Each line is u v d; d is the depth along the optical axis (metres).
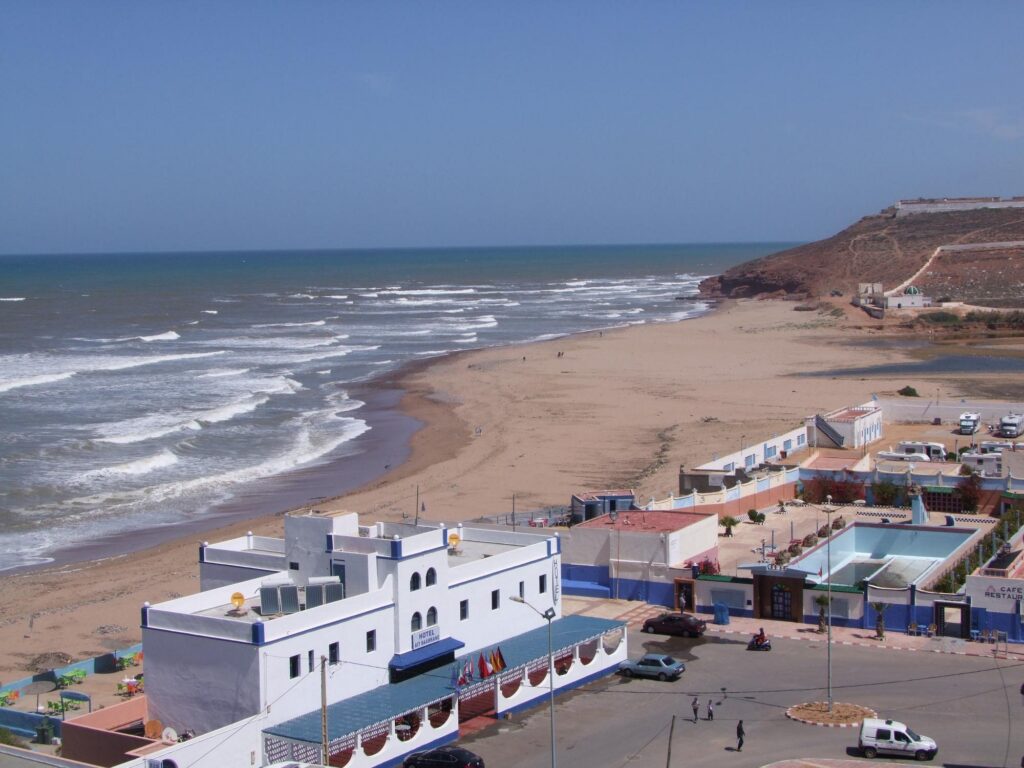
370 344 172.50
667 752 35.50
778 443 81.88
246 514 74.69
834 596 49.97
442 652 39.56
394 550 38.19
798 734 36.97
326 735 33.25
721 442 92.12
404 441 99.19
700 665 44.59
